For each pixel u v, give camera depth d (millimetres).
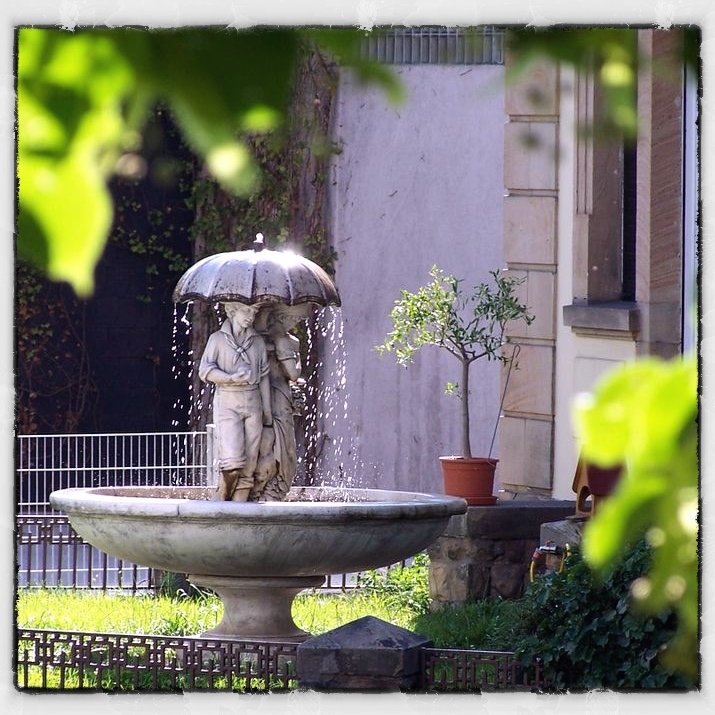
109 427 24141
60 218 1815
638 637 8984
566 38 2186
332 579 17969
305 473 23828
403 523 11711
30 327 23625
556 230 17203
